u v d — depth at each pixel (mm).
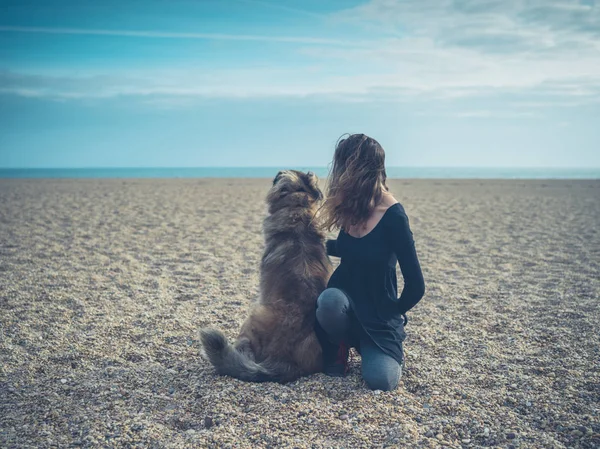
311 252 3584
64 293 5539
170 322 4676
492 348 4066
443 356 3914
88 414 2988
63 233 9555
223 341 3436
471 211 14641
